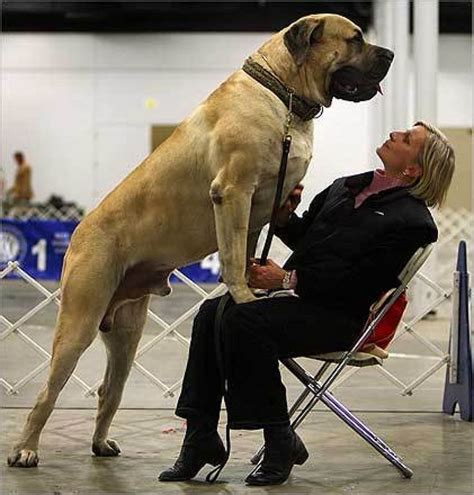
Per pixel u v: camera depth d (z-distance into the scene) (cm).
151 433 485
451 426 509
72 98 2003
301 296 373
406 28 1200
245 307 366
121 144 2011
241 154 365
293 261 381
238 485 375
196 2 1950
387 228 368
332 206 386
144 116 2003
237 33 1969
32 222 1495
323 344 371
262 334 363
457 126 1959
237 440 471
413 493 364
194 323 384
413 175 380
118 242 398
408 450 446
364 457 429
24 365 713
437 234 372
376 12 1630
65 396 596
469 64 1947
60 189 2016
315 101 380
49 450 442
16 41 1992
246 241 373
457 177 1958
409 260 370
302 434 483
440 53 1950
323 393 380
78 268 393
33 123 2012
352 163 1923
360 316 380
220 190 368
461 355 531
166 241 396
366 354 381
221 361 369
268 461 374
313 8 1931
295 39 371
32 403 566
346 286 370
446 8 1917
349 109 1916
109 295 398
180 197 389
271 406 366
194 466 382
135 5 1934
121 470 402
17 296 1265
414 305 1080
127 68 1994
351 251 369
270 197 380
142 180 398
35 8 1958
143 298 424
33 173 2016
